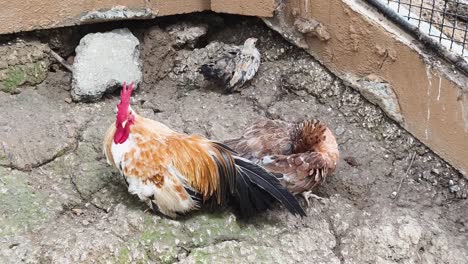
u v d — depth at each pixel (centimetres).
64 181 198
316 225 193
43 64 223
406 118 214
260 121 205
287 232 190
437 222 199
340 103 224
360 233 193
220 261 180
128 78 222
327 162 193
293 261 184
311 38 227
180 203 183
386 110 216
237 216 191
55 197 193
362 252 190
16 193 192
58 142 205
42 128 208
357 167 210
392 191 205
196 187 183
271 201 189
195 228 185
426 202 204
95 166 201
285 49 235
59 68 227
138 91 228
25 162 200
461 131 204
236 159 186
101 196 195
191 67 234
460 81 201
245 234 187
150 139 182
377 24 211
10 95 219
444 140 208
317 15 222
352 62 220
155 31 234
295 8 226
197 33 236
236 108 224
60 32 227
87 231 184
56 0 219
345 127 220
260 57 235
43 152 202
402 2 220
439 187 208
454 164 208
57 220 188
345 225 195
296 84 229
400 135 216
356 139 217
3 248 179
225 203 189
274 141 199
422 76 207
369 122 219
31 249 179
